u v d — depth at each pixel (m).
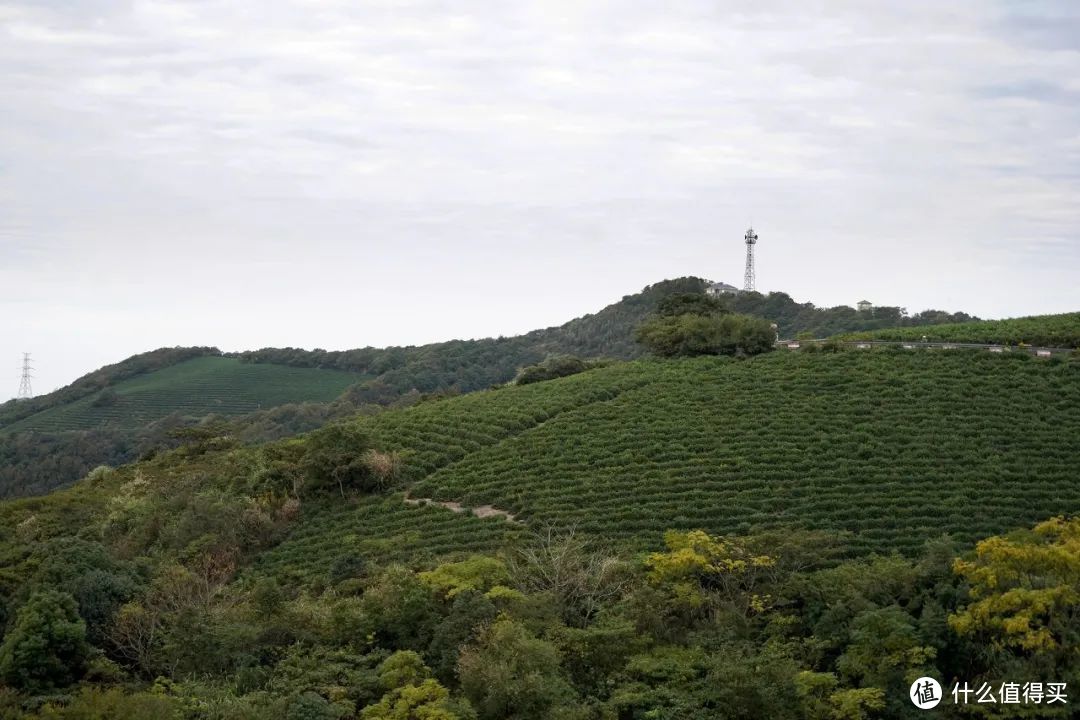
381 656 30.17
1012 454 52.59
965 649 26.31
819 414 62.69
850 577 31.88
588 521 49.41
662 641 31.17
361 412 122.38
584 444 61.94
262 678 29.30
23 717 24.64
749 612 32.66
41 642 29.30
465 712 24.44
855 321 166.50
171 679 29.94
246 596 36.56
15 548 49.16
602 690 27.75
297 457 65.19
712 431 61.53
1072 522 29.30
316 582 42.31
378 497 58.06
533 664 26.42
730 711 25.31
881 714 25.23
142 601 36.00
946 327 93.19
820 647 28.48
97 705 25.06
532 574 36.31
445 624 30.41
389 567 40.41
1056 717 23.64
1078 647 24.38
